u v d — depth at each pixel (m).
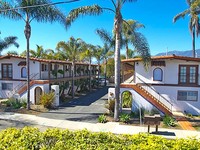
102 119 18.64
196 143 6.50
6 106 24.47
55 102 25.67
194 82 22.52
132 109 21.58
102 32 26.25
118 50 18.84
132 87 21.58
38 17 22.12
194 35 35.22
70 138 6.93
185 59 21.78
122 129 16.64
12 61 29.72
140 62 23.56
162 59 22.92
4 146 6.52
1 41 30.67
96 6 18.80
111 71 54.12
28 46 22.80
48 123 18.23
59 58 40.56
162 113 20.88
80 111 23.20
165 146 6.33
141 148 6.16
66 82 33.75
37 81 26.05
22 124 17.94
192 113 22.47
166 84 22.95
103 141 6.79
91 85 45.38
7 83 29.98
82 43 32.06
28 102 23.03
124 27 24.80
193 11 33.06
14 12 21.64
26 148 6.37
